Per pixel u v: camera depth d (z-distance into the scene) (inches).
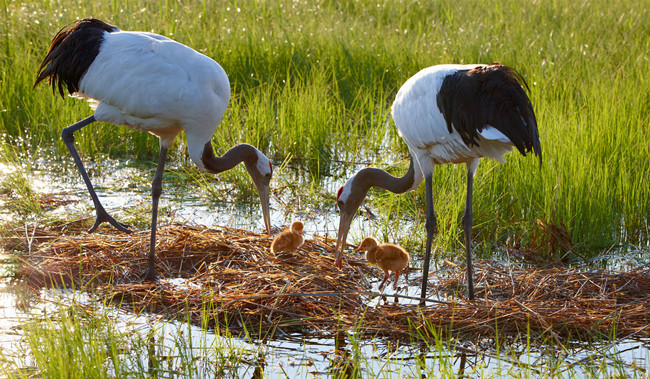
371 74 791.7
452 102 354.3
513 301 372.5
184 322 360.2
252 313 365.4
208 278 402.9
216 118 431.2
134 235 454.3
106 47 411.2
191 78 412.8
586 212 488.7
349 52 815.1
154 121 418.6
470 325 354.9
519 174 522.9
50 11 848.9
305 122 649.0
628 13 1025.5
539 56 823.7
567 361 331.0
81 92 427.2
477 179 520.4
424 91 371.9
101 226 477.1
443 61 809.5
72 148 426.9
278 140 649.6
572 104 635.5
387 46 848.3
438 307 372.5
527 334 350.6
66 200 518.6
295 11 989.2
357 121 693.3
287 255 443.2
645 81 704.4
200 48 791.1
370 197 557.3
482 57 814.5
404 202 534.6
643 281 406.9
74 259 418.6
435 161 395.2
